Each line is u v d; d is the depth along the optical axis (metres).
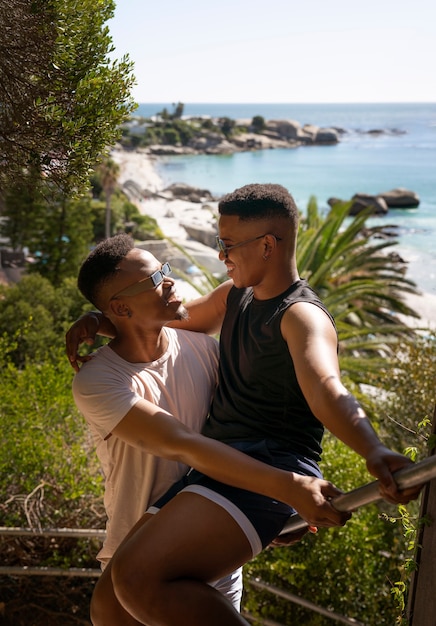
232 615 1.76
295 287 1.96
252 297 2.07
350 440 1.56
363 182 86.81
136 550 1.78
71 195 2.39
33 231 27.83
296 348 1.81
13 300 16.28
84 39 2.32
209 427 2.14
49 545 5.27
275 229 1.94
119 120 2.36
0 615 5.25
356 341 15.79
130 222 45.91
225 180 93.12
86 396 2.12
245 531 1.82
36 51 2.29
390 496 1.46
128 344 2.21
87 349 12.53
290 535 2.11
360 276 18.16
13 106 2.30
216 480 1.90
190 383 2.26
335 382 1.67
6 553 5.22
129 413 2.03
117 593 1.78
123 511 2.23
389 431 7.38
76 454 5.25
